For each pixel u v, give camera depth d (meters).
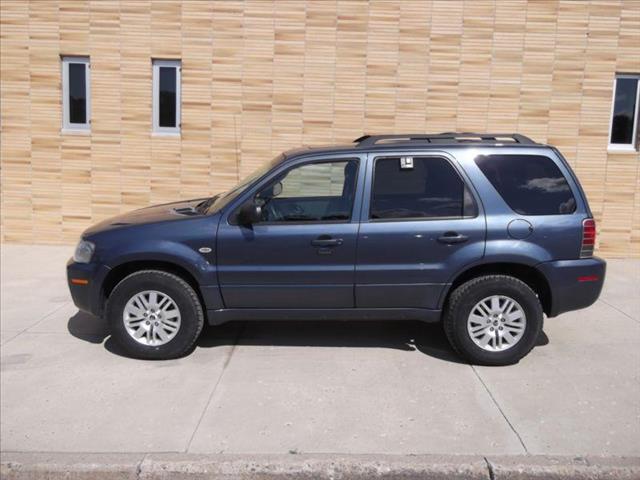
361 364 5.63
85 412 4.77
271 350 5.96
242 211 5.50
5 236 10.20
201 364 5.63
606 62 9.45
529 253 5.44
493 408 4.81
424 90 9.58
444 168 5.59
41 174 10.05
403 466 4.02
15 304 7.40
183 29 9.61
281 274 5.54
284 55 9.59
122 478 4.04
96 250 5.68
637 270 9.09
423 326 6.66
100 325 6.69
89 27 9.69
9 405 4.89
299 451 4.21
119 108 9.83
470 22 9.45
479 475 4.00
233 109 9.73
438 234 5.48
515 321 5.52
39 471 4.06
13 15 9.73
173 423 4.59
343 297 5.60
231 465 4.04
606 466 4.01
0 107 9.92
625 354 5.89
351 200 5.57
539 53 9.46
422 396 5.00
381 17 9.48
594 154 9.62
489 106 9.57
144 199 10.01
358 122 9.67
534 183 5.57
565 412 4.75
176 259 5.55
